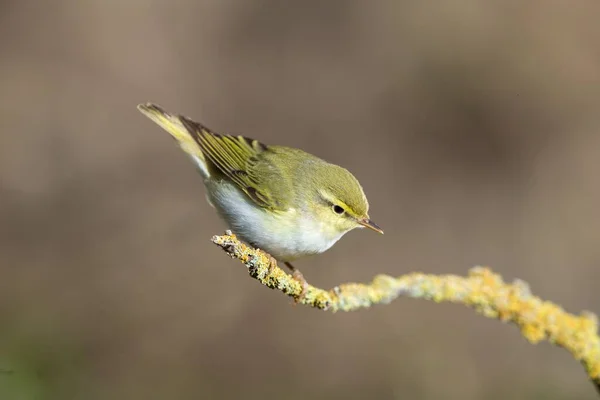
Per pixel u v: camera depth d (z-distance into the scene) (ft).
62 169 48.14
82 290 42.96
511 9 54.08
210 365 41.91
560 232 50.62
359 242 48.78
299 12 55.88
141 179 48.62
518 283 22.38
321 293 20.76
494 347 43.80
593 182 52.01
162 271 44.73
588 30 53.57
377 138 52.90
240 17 55.57
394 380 42.80
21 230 45.29
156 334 41.93
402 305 45.14
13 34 52.11
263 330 43.50
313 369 43.04
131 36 53.57
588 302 48.08
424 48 54.54
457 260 49.52
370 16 55.47
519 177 52.49
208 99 52.95
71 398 36.83
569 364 42.22
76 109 50.49
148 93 52.13
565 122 53.47
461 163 52.85
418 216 50.93
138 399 39.22
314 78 54.34
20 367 34.22
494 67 53.88
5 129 48.73
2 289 41.70
